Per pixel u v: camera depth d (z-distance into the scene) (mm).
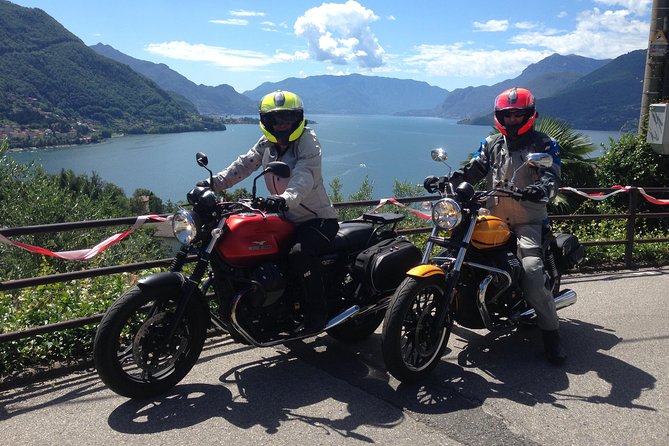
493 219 4004
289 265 3805
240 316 3553
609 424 3209
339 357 4152
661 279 6391
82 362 3953
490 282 3986
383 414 3301
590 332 4707
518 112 4133
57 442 2934
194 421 3176
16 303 5113
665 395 3580
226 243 3518
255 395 3516
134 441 2947
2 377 3717
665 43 9336
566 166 9555
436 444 2988
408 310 3623
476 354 4254
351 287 4148
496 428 3152
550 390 3646
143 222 4438
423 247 7305
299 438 3016
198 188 3566
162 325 3404
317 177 3867
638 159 9383
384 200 6098
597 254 7078
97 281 5578
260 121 3857
